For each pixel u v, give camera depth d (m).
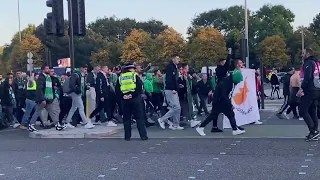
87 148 9.95
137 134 11.95
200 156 8.58
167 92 12.53
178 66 13.41
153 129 12.90
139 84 10.89
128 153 9.17
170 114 12.59
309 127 9.87
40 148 10.18
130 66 10.97
